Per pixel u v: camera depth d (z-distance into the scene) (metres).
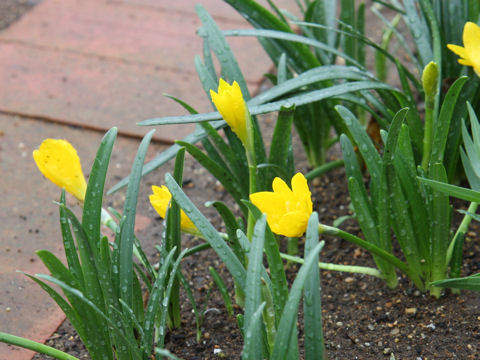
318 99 0.89
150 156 1.13
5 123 1.18
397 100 0.97
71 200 1.06
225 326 0.87
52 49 1.37
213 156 0.94
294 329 0.71
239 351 0.85
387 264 0.88
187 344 0.86
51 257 0.74
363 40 0.95
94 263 0.75
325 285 0.92
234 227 0.84
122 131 1.16
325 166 1.03
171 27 1.45
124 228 0.78
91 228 0.78
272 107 0.89
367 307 0.88
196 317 0.85
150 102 1.23
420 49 0.96
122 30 1.44
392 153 0.81
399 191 0.83
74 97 1.24
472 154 0.83
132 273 0.79
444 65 0.99
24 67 1.31
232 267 0.75
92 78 1.29
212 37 0.95
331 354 0.84
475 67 0.81
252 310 0.69
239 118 0.75
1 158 1.12
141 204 1.06
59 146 0.76
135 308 0.83
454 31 0.97
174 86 1.27
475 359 0.82
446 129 0.83
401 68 0.96
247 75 1.30
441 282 0.80
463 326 0.85
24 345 0.74
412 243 0.85
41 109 1.20
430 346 0.83
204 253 0.97
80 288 0.76
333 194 1.04
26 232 1.01
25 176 1.09
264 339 0.76
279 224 0.72
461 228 0.85
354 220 1.00
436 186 0.77
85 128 1.17
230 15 1.48
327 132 1.07
